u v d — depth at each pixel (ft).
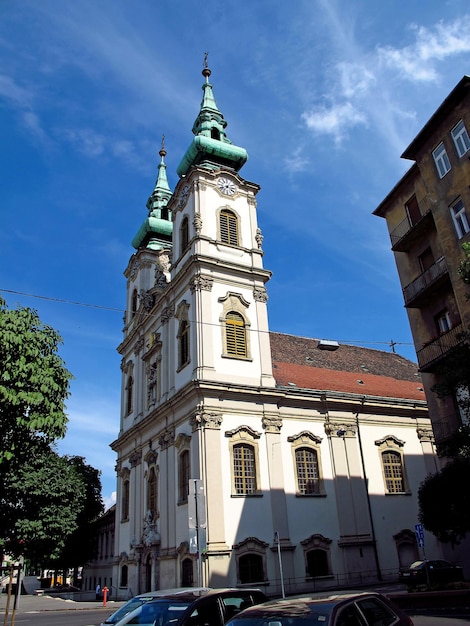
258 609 24.97
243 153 143.54
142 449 132.57
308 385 125.39
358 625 24.00
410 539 117.70
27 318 53.01
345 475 116.47
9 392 48.96
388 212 104.94
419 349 92.17
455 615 57.47
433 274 88.17
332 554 107.55
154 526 115.85
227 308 117.70
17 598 56.39
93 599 148.77
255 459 106.52
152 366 134.62
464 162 79.82
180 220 134.92
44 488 152.05
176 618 33.30
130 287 168.96
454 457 70.74
